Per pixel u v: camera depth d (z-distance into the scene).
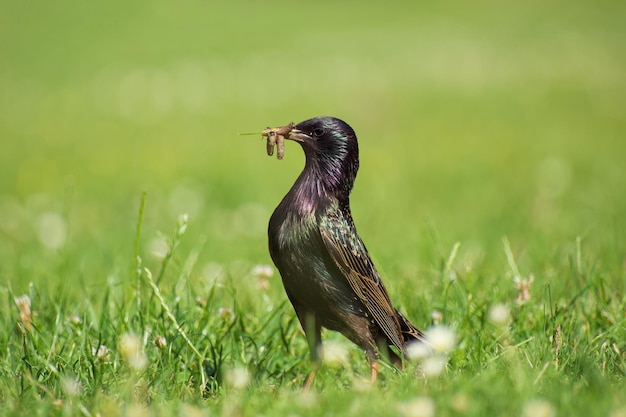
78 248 11.73
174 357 6.31
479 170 19.19
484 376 5.20
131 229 13.50
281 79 33.34
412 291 7.90
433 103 29.30
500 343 6.67
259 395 5.43
